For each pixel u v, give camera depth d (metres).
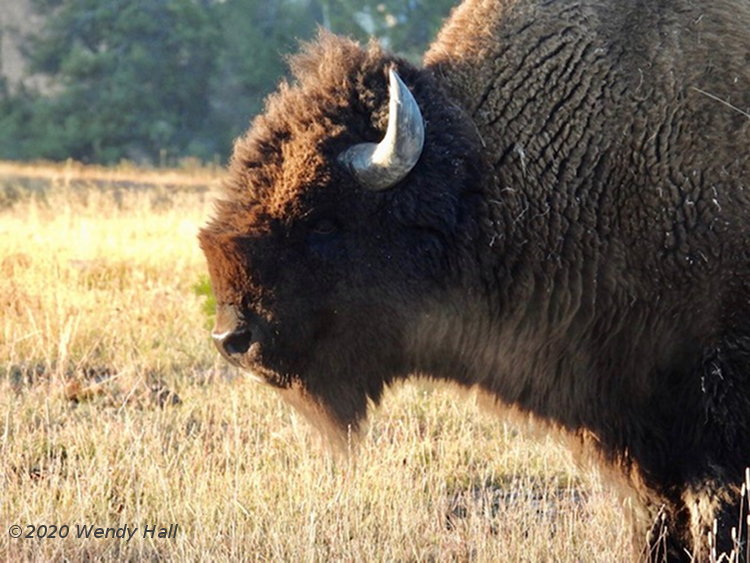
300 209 20.89
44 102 161.75
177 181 115.94
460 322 21.84
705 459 20.52
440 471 27.86
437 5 150.00
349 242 21.17
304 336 21.20
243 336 20.89
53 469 27.17
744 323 20.30
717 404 20.38
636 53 21.23
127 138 155.00
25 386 32.50
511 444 29.48
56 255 49.75
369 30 152.62
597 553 23.50
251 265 20.66
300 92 21.53
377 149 20.72
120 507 25.64
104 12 163.00
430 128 21.19
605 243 21.06
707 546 20.53
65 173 116.94
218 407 31.30
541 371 22.03
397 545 24.06
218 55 158.62
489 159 21.41
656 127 20.83
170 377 34.72
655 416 21.36
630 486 21.98
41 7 175.00
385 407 31.53
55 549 22.98
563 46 21.47
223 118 157.88
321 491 25.97
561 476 28.28
